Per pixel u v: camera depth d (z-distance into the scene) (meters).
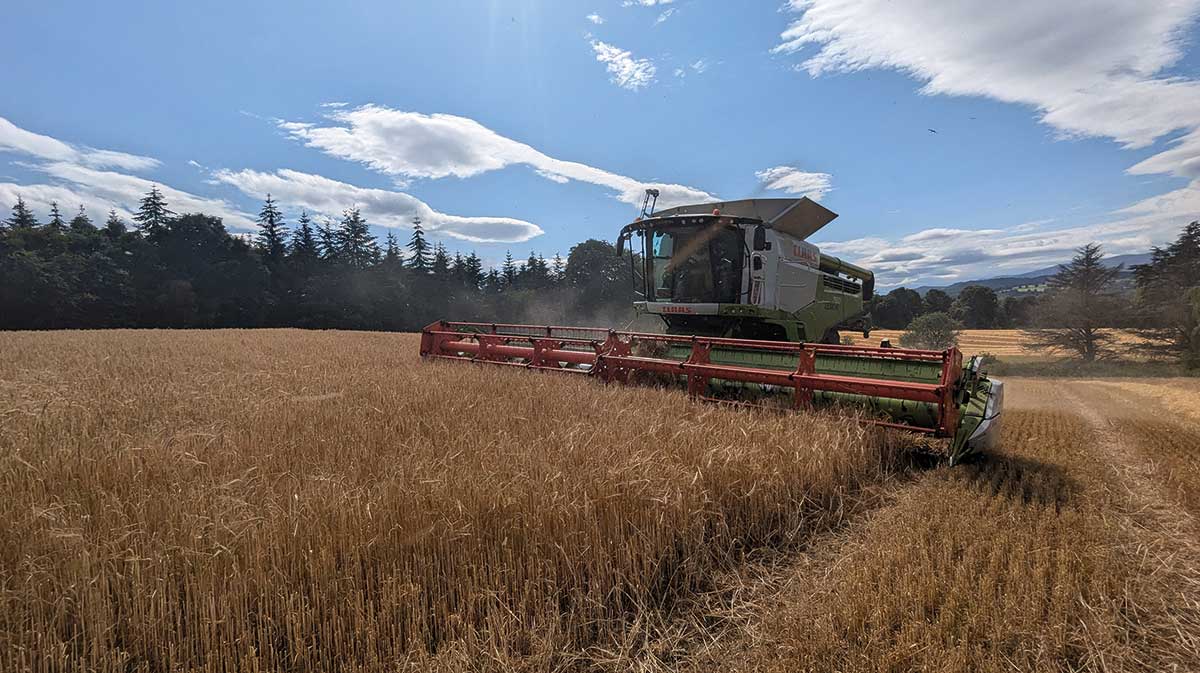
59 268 44.78
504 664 2.12
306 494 2.91
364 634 2.18
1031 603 2.47
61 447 3.68
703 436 4.20
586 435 4.09
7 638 1.92
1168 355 33.03
